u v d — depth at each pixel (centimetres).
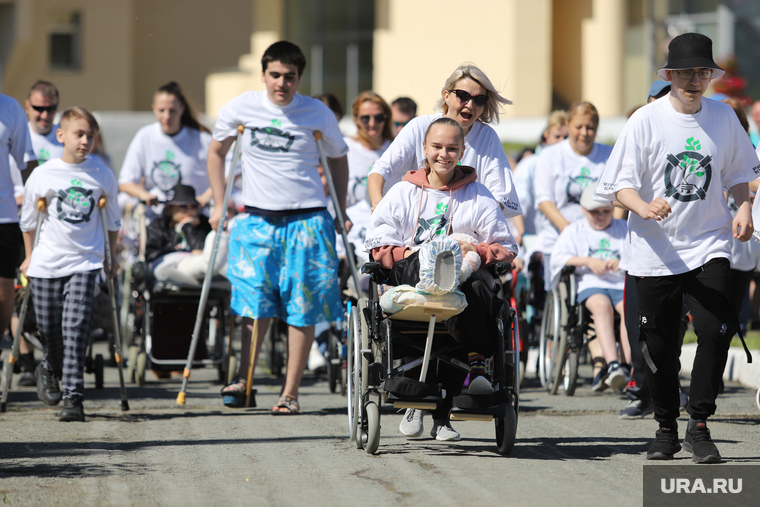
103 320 2683
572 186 2659
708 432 1588
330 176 2180
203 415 2108
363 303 1661
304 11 8688
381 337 1611
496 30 8175
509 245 1652
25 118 2189
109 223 2098
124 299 2991
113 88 6806
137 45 7062
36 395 2388
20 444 1725
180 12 7112
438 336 1636
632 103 8375
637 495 1355
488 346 1545
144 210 2717
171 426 1947
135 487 1391
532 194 3019
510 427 1588
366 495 1351
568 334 2467
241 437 1814
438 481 1440
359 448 1694
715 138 1591
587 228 2519
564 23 8431
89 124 2034
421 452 1670
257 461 1584
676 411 1616
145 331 2623
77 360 2012
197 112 2877
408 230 1653
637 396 2075
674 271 1589
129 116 4600
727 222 1611
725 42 8031
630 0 8338
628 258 1647
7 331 2533
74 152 2034
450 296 1500
